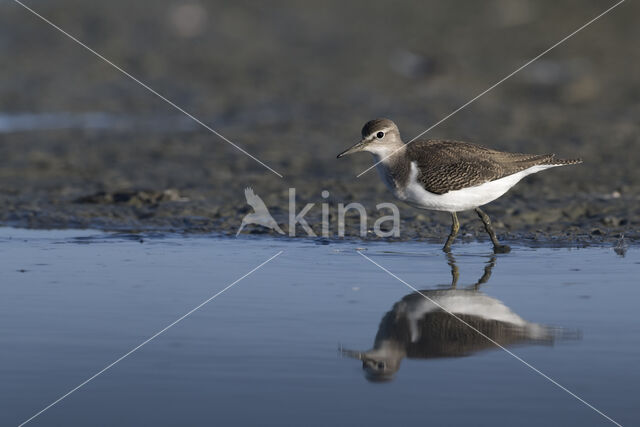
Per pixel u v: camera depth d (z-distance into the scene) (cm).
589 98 2967
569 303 897
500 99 2967
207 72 3403
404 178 1212
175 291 957
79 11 4241
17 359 722
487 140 2248
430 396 638
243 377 675
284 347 752
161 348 749
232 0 4716
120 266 1092
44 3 4316
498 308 877
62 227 1388
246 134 2406
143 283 996
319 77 3341
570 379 670
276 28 4294
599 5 4572
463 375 681
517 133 2361
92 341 769
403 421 591
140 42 3828
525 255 1167
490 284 989
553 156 1244
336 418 597
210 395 640
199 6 4494
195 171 1931
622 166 1920
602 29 4209
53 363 711
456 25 4369
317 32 4247
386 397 634
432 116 2634
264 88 3144
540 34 4159
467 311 867
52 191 1714
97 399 634
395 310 872
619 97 2997
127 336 784
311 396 638
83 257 1151
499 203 1548
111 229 1373
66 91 3061
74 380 673
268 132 2431
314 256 1166
